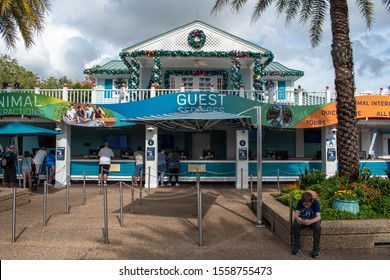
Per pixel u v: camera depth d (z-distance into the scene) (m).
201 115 8.11
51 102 14.73
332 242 6.42
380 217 7.14
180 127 10.45
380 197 7.72
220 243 6.89
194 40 16.84
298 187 9.97
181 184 16.56
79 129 19.11
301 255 6.13
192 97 14.48
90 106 14.91
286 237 6.90
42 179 17.00
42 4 11.52
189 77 18.92
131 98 15.71
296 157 18.97
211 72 18.72
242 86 16.02
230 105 14.59
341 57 9.01
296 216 6.24
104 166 15.24
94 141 19.09
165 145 19.23
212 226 8.30
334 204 7.55
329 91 15.46
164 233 7.59
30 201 11.88
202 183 16.94
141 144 19.14
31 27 11.59
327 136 15.65
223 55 16.47
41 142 18.89
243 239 7.21
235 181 15.96
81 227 8.06
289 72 21.62
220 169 16.34
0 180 17.00
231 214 9.70
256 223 8.44
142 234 7.48
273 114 14.92
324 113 15.13
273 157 17.61
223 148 19.31
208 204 11.32
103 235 7.34
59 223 8.48
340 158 8.95
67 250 6.30
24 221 8.70
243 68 19.02
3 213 9.76
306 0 12.80
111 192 14.00
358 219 6.98
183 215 9.56
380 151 19.72
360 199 7.63
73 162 16.36
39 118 15.36
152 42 17.05
